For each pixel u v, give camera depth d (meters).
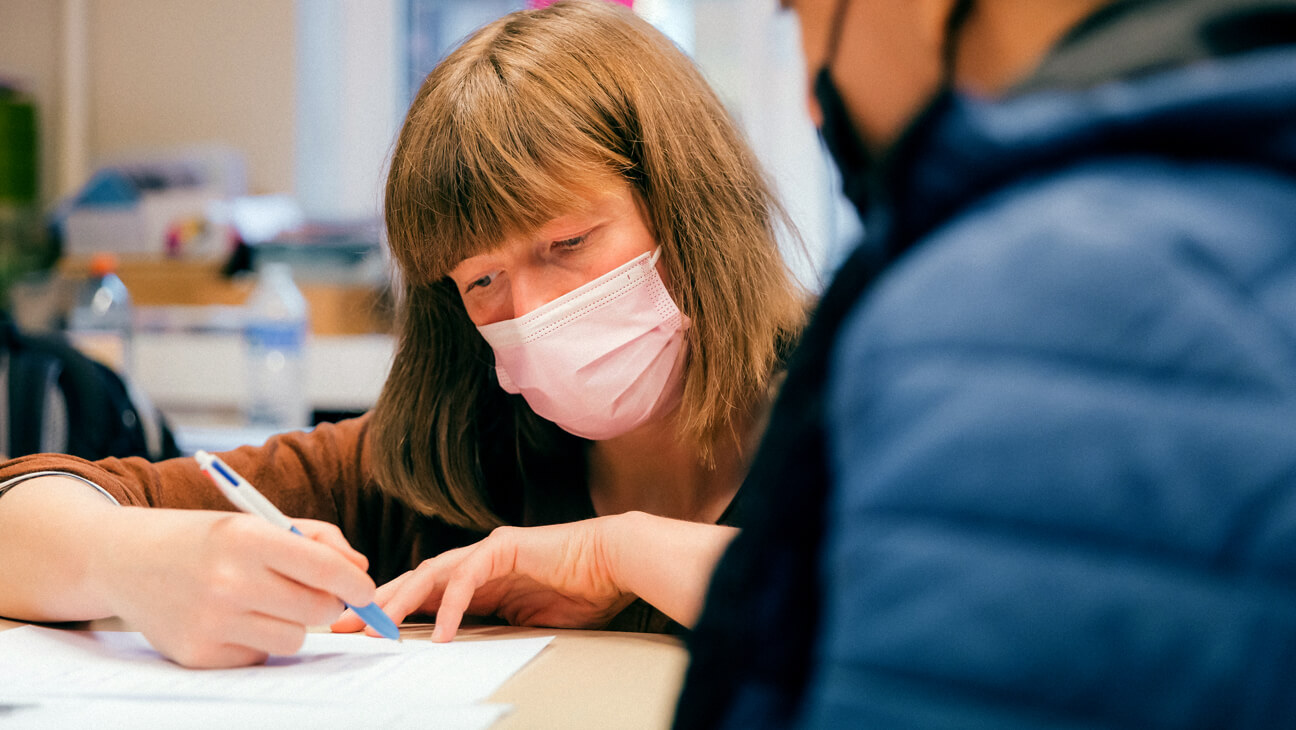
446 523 1.06
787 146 3.08
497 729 0.53
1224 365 0.24
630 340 0.93
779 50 3.05
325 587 0.68
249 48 3.27
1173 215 0.25
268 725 0.53
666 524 0.81
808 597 0.32
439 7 3.37
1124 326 0.24
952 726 0.24
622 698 0.59
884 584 0.25
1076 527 0.24
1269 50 0.27
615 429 0.98
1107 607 0.23
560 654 0.71
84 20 3.36
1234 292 0.24
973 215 0.28
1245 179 0.26
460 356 1.03
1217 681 0.22
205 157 3.03
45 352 1.66
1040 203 0.27
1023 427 0.24
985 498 0.24
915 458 0.25
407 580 0.85
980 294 0.26
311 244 2.69
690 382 0.97
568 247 0.92
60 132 3.38
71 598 0.76
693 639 0.36
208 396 2.55
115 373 1.71
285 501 1.06
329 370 2.47
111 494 0.86
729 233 0.97
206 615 0.67
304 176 3.34
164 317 2.73
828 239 2.99
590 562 0.82
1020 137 0.28
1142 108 0.27
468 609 0.88
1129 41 0.28
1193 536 0.23
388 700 0.58
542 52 0.91
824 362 0.34
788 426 0.34
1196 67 0.27
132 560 0.71
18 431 1.63
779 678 0.32
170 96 3.33
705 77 1.03
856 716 0.25
